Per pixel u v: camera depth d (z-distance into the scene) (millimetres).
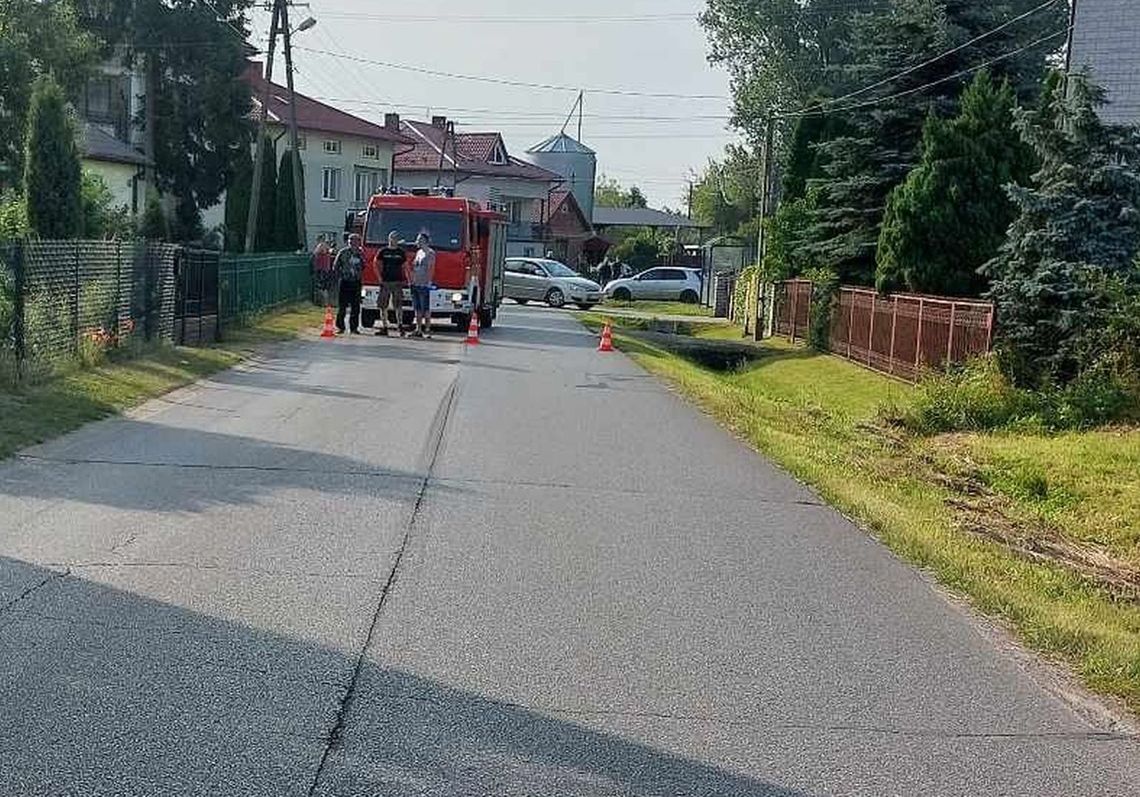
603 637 6656
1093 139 20109
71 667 5734
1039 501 14523
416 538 8656
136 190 49812
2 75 28859
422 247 27656
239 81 52375
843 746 5309
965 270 25562
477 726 5312
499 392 17906
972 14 32219
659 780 4867
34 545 7852
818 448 15383
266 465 11078
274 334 25891
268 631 6418
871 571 8516
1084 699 6055
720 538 9281
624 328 40906
